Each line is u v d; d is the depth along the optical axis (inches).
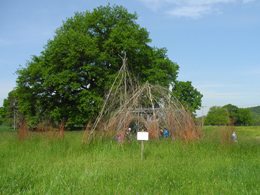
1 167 303.4
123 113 536.1
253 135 788.0
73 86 1232.2
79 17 1496.1
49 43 1424.7
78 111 1343.5
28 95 1450.5
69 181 231.5
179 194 199.0
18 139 521.0
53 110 1454.2
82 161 350.6
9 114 2891.2
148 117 593.3
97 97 1218.0
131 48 1318.9
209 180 245.1
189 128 511.8
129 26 1382.9
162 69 1489.9
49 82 1258.6
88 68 1238.3
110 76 1245.7
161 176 250.7
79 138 535.2
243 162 335.3
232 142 462.0
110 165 318.0
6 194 195.5
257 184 226.8
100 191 203.0
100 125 520.1
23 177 242.5
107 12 1446.9
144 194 194.4
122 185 220.1
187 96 2652.6
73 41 1291.8
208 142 479.8
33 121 1378.0
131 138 506.9
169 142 480.1
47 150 423.2
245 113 3959.2
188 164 322.0
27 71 1446.9
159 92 613.9
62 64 1317.7
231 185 223.3
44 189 205.3
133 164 326.0
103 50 1408.7
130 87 630.5
